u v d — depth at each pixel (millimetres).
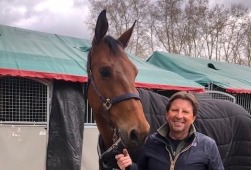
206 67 9820
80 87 5117
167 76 6477
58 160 4766
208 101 2855
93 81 2150
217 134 2592
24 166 4652
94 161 5309
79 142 4934
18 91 4777
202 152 1751
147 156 1868
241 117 2830
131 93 1974
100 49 2139
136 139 1864
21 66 4395
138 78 5660
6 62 4375
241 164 2824
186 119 1764
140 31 20344
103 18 2131
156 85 5734
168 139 1802
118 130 1987
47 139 4836
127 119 1929
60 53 5621
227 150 2699
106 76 2033
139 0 19719
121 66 2037
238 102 8625
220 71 9891
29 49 5281
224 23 22719
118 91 1986
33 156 4734
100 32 2141
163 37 21594
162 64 9258
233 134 2758
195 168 1723
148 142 1909
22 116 4793
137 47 20344
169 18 21484
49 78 4637
